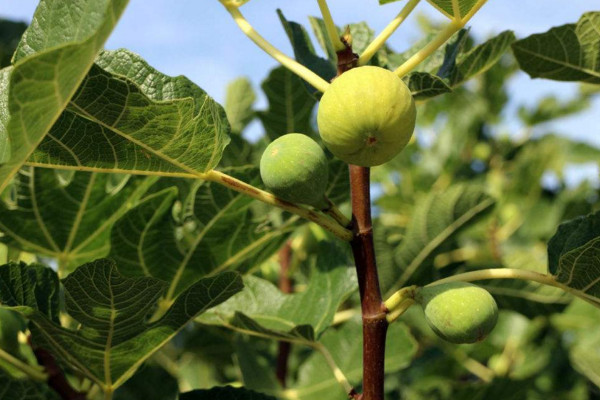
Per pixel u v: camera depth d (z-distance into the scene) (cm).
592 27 54
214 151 43
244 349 71
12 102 30
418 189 133
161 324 47
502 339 95
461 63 54
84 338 46
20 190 56
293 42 55
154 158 43
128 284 43
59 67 30
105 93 39
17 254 61
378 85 36
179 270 59
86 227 59
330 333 71
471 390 77
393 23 42
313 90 54
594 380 89
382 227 72
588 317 88
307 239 84
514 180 123
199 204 57
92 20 37
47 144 42
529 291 73
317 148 41
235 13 44
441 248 72
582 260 43
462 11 41
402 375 93
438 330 39
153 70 44
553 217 115
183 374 87
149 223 56
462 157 139
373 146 37
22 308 43
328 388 69
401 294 40
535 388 89
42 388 50
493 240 111
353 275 59
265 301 61
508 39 54
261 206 59
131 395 75
